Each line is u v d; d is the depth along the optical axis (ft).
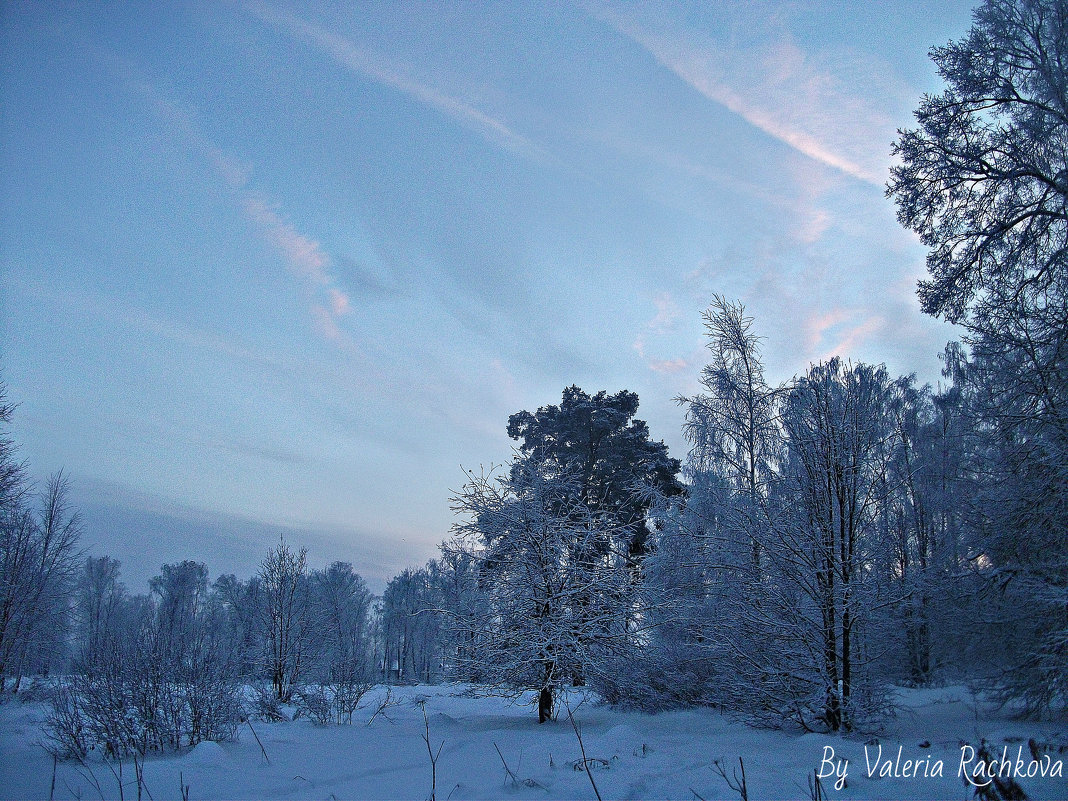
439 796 16.31
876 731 28.09
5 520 55.88
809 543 31.68
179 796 16.20
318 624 49.67
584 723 34.96
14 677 51.75
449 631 40.14
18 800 15.96
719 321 55.67
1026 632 33.17
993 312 39.70
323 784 17.62
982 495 36.83
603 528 41.50
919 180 48.42
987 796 15.01
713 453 53.01
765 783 17.70
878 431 35.04
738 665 33.27
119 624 30.58
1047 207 44.21
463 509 39.58
